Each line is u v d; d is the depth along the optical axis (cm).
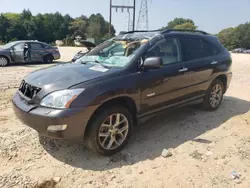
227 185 301
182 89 458
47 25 8138
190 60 475
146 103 396
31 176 314
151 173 323
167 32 458
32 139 406
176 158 360
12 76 988
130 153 372
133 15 2420
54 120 308
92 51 479
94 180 308
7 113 525
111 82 346
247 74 1168
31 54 1421
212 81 533
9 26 7275
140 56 391
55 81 338
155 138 423
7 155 357
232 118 522
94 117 338
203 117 525
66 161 349
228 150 383
